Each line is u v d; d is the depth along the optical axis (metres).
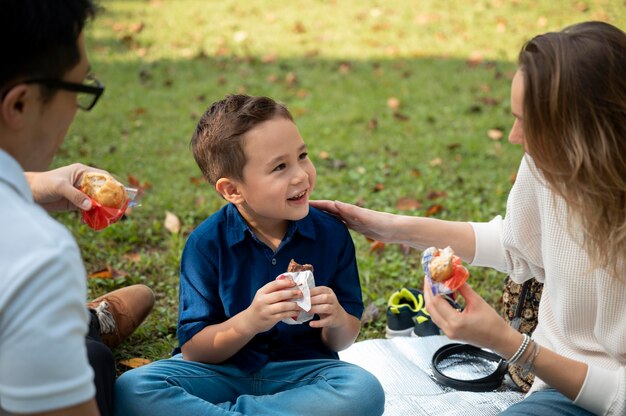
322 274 2.49
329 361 2.40
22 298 1.38
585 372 1.96
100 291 3.51
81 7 1.57
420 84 6.48
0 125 1.54
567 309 2.11
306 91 6.37
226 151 2.37
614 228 1.89
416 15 8.48
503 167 4.90
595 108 1.80
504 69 6.73
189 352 2.39
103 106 6.04
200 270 2.45
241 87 6.47
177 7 9.16
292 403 2.23
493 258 2.56
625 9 7.93
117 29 8.20
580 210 1.90
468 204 4.37
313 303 2.21
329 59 7.22
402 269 3.74
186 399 2.21
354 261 2.59
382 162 4.98
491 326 1.98
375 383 2.29
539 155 1.90
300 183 2.35
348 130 5.56
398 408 2.58
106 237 4.00
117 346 3.09
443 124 5.63
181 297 2.46
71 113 1.65
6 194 1.47
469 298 2.01
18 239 1.41
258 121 2.35
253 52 7.49
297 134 2.38
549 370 1.98
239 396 2.34
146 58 7.33
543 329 2.30
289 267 2.26
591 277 2.04
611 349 2.03
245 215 2.51
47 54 1.52
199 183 4.71
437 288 2.01
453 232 2.59
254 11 8.96
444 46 7.47
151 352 3.08
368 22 8.37
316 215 2.56
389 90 6.36
